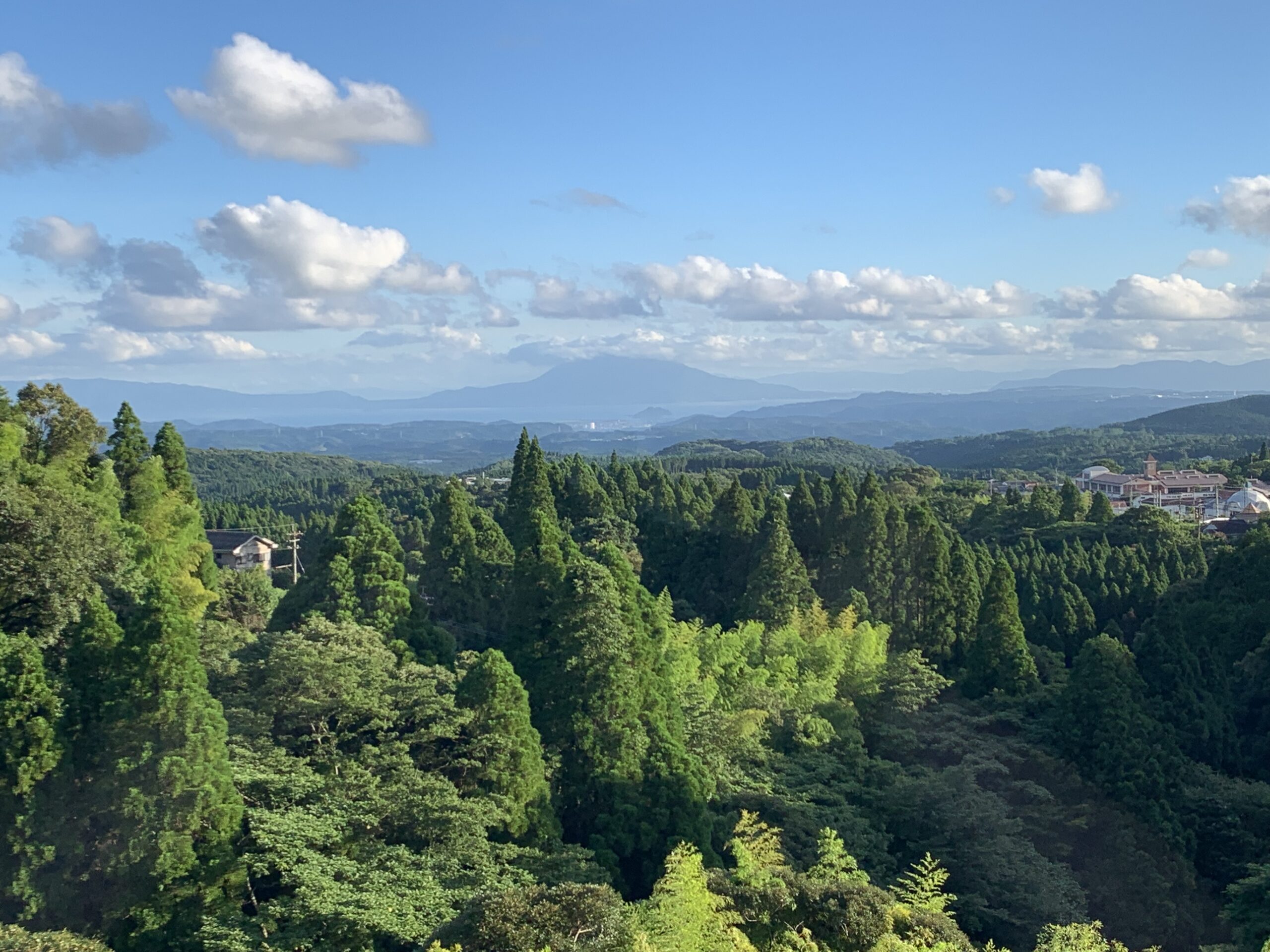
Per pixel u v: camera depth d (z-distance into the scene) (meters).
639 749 33.88
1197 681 48.69
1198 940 35.59
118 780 22.02
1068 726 43.38
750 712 42.28
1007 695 51.19
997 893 34.56
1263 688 50.97
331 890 21.30
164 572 37.34
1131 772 40.28
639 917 21.33
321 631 33.12
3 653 22.55
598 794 32.91
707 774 36.44
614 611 35.50
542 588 40.19
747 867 28.19
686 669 44.94
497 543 56.12
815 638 53.88
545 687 35.12
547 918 19.52
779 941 22.75
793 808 36.25
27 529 28.77
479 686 30.30
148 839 21.75
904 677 49.62
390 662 32.84
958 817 36.81
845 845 35.12
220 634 33.38
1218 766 46.25
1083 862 38.38
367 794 25.62
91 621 24.02
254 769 25.22
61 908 21.27
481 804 26.92
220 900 21.97
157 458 46.88
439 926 20.48
